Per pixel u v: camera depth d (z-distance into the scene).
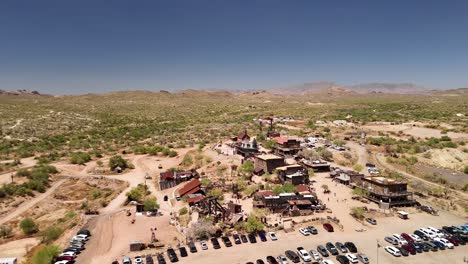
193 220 87.25
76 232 82.75
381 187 98.56
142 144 192.75
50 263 66.94
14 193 113.19
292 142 151.38
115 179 133.25
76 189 124.56
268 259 65.81
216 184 112.38
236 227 80.31
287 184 104.38
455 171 142.50
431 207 95.94
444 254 70.56
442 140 181.88
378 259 68.00
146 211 96.38
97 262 68.31
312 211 90.50
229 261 66.69
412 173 135.62
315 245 73.12
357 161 147.75
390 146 170.62
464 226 81.88
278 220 85.38
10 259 69.94
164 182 119.44
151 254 70.31
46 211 105.56
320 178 122.00
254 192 104.06
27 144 181.12
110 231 83.19
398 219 87.56
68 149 178.50
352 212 90.12
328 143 173.25
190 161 147.75
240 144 157.88
